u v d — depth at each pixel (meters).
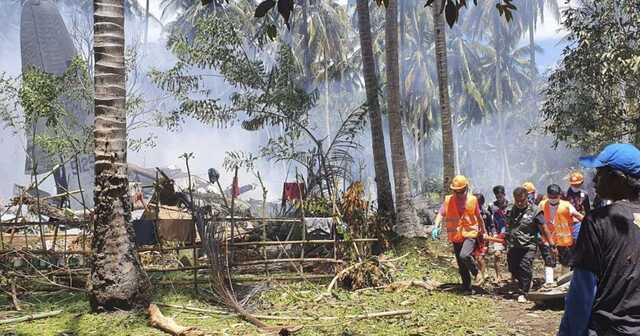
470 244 9.20
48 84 11.07
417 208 20.09
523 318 7.55
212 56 13.77
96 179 7.23
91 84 12.61
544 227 8.77
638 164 2.73
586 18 12.55
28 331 6.62
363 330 6.82
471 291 9.35
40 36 16.28
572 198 11.27
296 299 8.41
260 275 9.63
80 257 9.07
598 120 12.71
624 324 2.56
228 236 10.30
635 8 11.74
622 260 2.58
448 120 15.85
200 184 17.70
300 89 14.42
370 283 9.47
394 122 14.45
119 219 7.20
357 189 10.03
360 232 9.94
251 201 15.96
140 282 7.23
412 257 12.26
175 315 7.51
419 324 7.14
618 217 2.62
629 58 11.51
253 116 15.16
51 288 8.53
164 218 9.38
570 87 13.10
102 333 6.58
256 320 7.20
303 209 9.70
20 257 8.53
